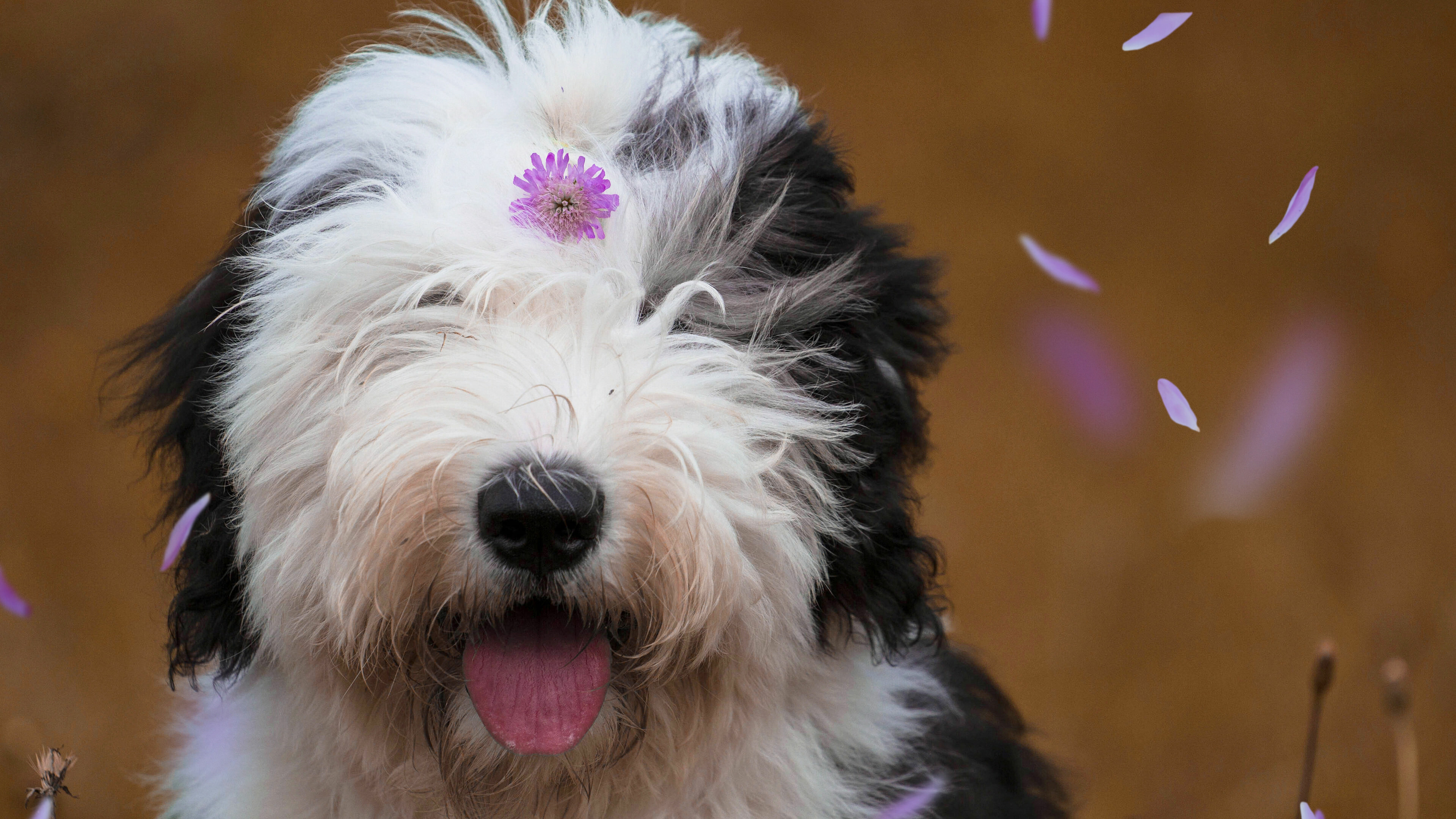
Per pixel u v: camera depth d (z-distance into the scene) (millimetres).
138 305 9469
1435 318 10141
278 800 2934
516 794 2734
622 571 2412
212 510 2889
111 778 5949
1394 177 11406
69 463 8211
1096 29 12523
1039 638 7609
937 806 3141
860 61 12039
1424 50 12586
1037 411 9266
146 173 10531
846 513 2834
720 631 2500
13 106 10812
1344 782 6523
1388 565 8078
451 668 2625
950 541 8250
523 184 2648
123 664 6801
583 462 2357
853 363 2852
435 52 3459
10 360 8961
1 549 7512
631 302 2625
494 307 2629
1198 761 6762
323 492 2570
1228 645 7551
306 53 11469
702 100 3014
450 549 2385
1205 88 12156
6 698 6414
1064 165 11398
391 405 2480
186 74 11250
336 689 2656
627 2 3840
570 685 2549
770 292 2766
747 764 2830
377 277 2656
